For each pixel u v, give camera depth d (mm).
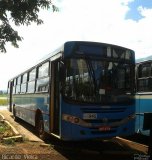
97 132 9930
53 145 11547
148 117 8039
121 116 10367
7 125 18094
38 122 13695
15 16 9195
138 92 12695
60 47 10445
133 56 11062
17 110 20688
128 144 12305
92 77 10172
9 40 9711
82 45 10203
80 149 11102
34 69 15070
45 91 12242
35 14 9352
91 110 9938
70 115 9797
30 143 12102
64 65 9969
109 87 10336
